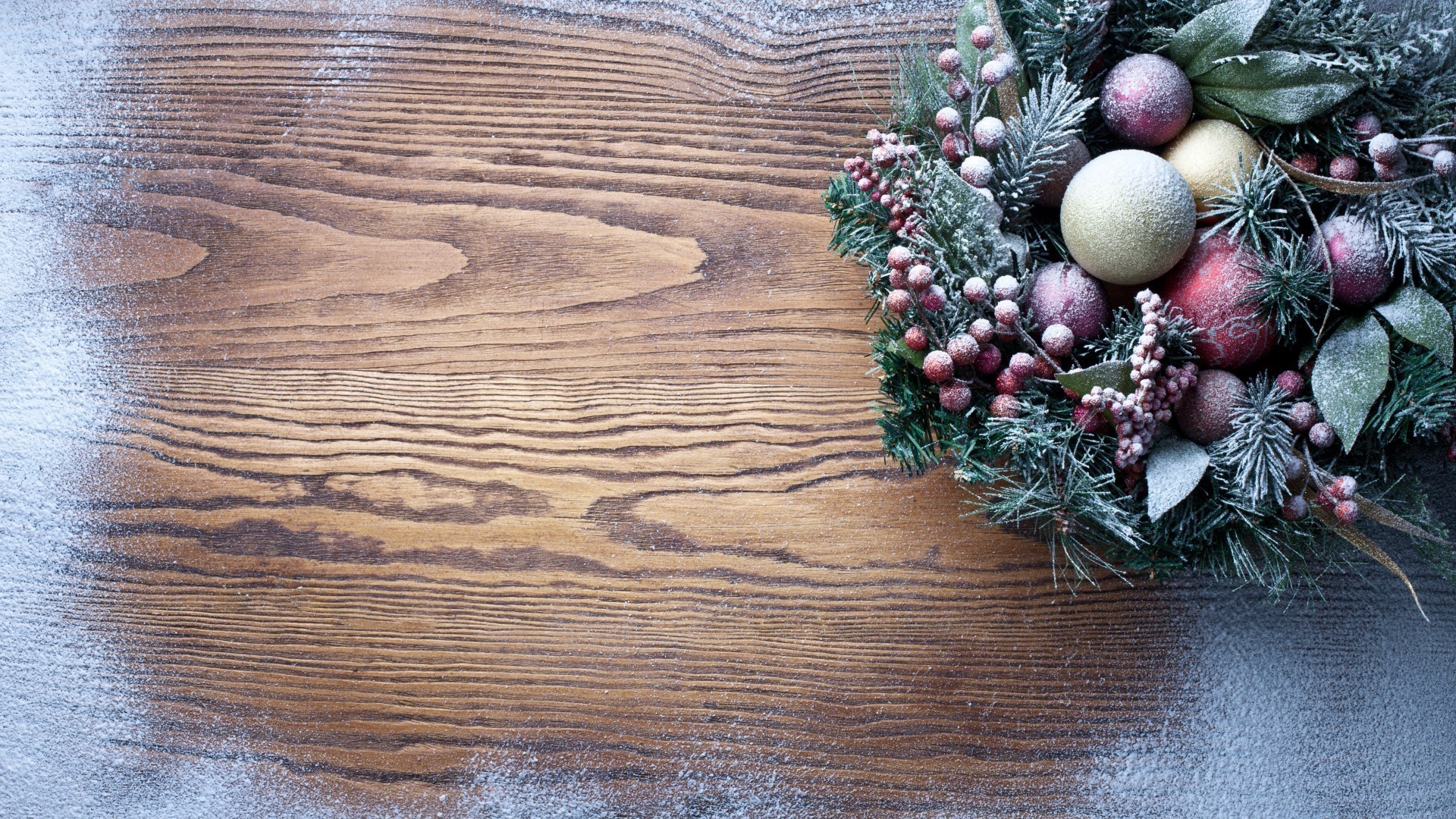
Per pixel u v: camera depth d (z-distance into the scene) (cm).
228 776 87
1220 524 72
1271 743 84
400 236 87
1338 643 84
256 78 87
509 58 86
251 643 87
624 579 85
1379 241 69
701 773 85
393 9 87
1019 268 72
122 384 87
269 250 87
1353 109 72
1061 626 84
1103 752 84
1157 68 71
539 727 85
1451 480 82
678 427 85
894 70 84
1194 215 68
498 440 86
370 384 87
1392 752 84
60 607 87
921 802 84
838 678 85
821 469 85
